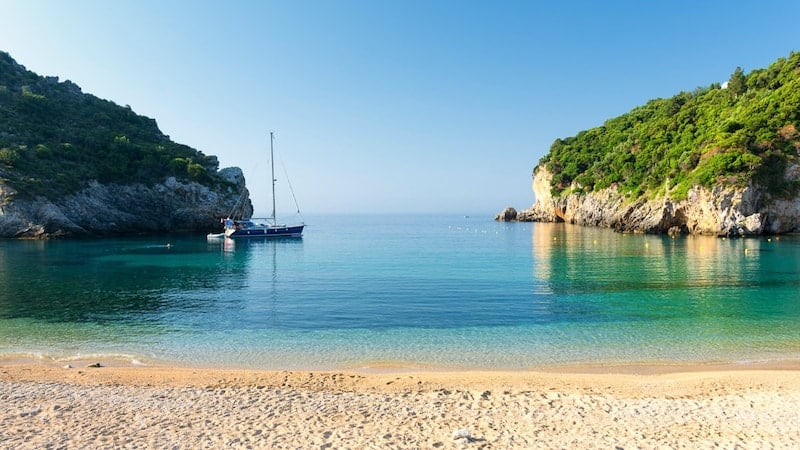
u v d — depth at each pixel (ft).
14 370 45.32
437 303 77.92
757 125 228.22
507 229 336.90
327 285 97.60
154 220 288.10
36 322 66.80
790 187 211.82
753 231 206.69
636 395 37.63
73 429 30.63
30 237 230.27
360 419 32.35
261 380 42.16
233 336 59.00
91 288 96.07
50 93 334.24
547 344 54.29
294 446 27.86
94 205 258.57
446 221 647.56
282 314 71.05
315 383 41.29
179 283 102.58
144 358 50.26
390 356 50.47
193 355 51.34
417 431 30.12
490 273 113.29
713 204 213.46
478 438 28.86
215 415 33.24
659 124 318.04
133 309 75.20
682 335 57.52
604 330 60.34
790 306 73.56
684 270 114.42
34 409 34.32
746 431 29.78
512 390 38.81
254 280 106.01
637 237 223.30
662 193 250.98
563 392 38.27
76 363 48.60
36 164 248.52
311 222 638.12
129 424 31.58
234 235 250.37
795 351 50.65
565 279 102.58
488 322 65.16
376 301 80.12
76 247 193.88
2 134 258.78
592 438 28.89
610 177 313.94
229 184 331.57
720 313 69.31
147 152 299.58
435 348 53.21
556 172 409.69
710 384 39.99
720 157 219.00
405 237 273.33
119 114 355.97
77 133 293.23
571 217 366.63
